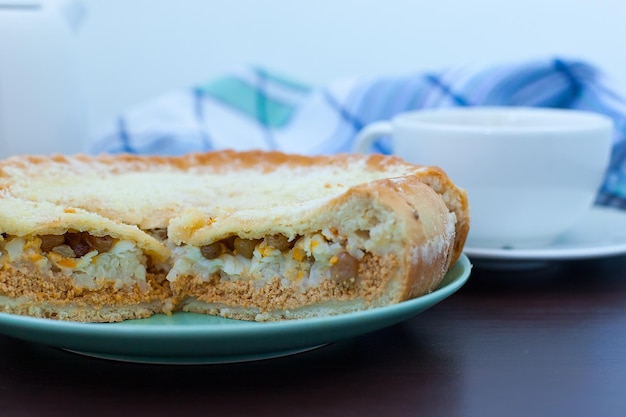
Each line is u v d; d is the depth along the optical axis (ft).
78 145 2.21
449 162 1.78
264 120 2.59
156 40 3.00
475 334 1.52
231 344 1.33
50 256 1.52
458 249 1.61
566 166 1.76
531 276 1.78
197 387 1.35
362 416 1.28
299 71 2.99
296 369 1.40
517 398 1.33
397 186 1.47
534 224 1.79
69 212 1.53
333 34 2.95
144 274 1.57
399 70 2.93
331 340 1.38
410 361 1.43
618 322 1.56
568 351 1.46
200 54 3.01
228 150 1.89
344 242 1.48
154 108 2.53
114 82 3.03
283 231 1.50
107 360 1.43
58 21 2.15
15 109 2.10
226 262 1.55
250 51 2.99
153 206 1.61
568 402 1.32
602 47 2.77
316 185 1.67
